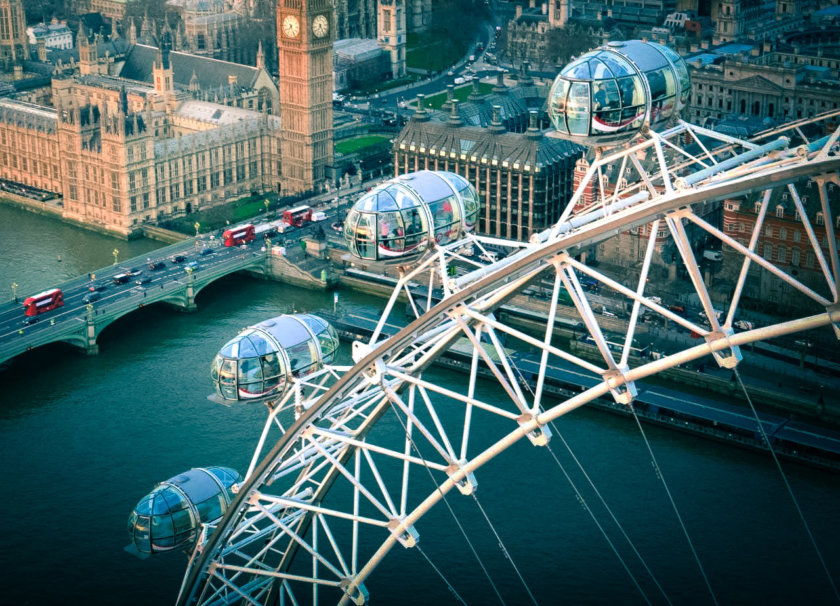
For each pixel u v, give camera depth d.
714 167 123.94
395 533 141.62
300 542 147.00
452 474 134.75
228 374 148.38
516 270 125.69
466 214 147.50
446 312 130.50
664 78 133.62
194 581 148.62
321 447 140.50
